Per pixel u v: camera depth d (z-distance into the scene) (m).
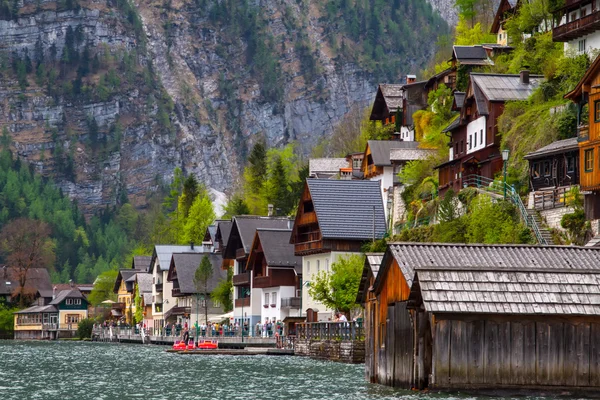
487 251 75.56
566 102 137.50
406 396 70.38
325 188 178.00
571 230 111.69
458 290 69.81
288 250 193.25
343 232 172.12
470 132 160.88
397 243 76.19
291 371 109.44
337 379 95.81
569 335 71.00
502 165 146.00
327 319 168.88
